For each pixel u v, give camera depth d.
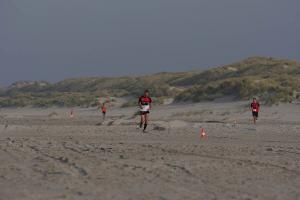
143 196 22.45
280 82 142.88
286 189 24.34
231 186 25.00
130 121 90.06
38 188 24.09
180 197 22.34
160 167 30.73
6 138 54.25
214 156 36.81
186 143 47.84
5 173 28.42
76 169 29.91
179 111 134.62
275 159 35.25
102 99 194.62
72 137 56.12
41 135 60.31
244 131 66.31
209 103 142.62
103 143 46.81
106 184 25.14
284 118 101.44
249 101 131.62
